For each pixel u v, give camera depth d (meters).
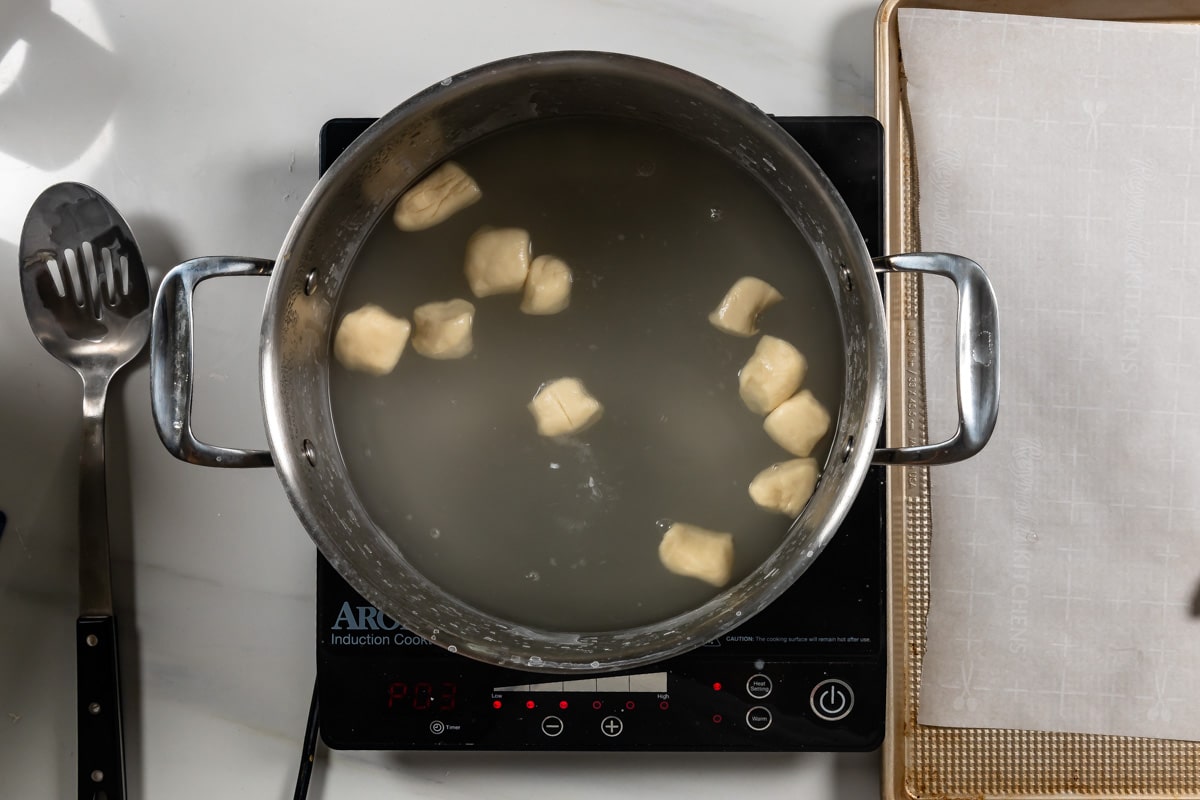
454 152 0.69
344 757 0.77
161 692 0.77
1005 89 0.77
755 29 0.79
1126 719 0.75
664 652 0.61
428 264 0.69
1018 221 0.77
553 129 0.69
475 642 0.64
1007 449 0.76
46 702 0.77
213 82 0.79
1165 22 0.77
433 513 0.69
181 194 0.78
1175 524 0.76
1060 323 0.76
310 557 0.77
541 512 0.68
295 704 0.77
